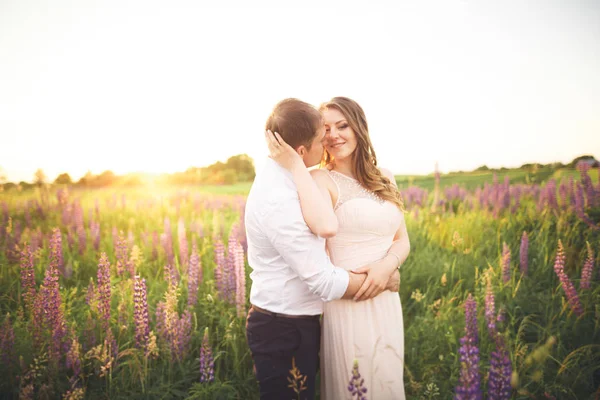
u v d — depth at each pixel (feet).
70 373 8.51
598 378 9.30
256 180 6.70
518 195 22.04
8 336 8.45
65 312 10.03
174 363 9.24
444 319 11.15
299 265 6.09
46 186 25.23
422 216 22.35
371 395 7.63
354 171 8.25
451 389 8.95
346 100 8.10
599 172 20.16
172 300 9.14
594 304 11.37
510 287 12.98
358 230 7.81
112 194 27.37
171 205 27.04
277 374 6.34
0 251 14.33
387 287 7.93
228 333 9.36
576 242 15.94
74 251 16.31
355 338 7.64
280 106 6.59
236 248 10.35
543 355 8.43
